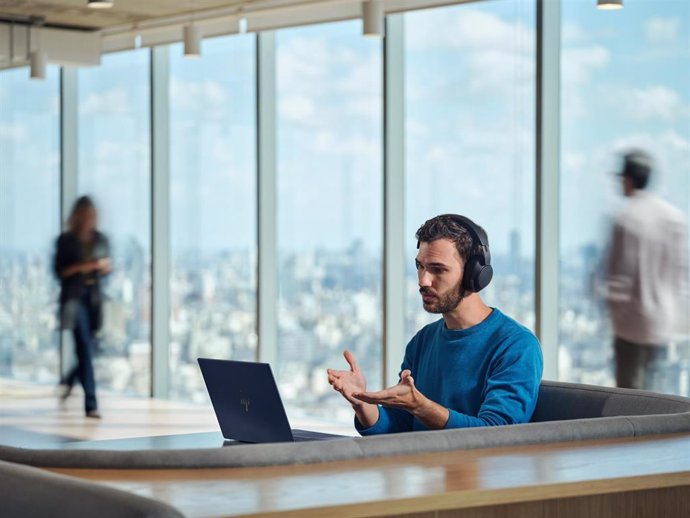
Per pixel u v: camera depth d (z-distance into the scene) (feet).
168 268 28.73
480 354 10.39
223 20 25.44
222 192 27.35
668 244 18.42
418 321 22.89
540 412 10.63
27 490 6.50
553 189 20.17
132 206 29.43
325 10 23.97
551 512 7.31
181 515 5.81
